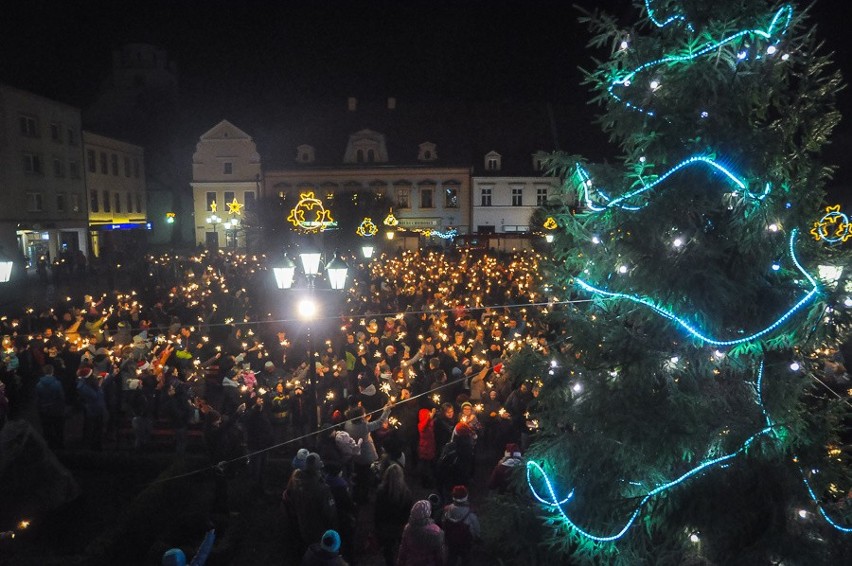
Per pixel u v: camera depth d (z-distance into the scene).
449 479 9.95
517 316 18.36
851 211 27.41
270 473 11.74
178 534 9.39
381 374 13.39
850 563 5.78
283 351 16.45
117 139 54.00
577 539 6.38
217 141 61.00
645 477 6.34
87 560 8.27
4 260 9.58
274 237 43.34
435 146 60.72
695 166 5.82
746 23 5.68
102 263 43.03
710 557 6.15
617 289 6.34
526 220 60.28
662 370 6.09
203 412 10.48
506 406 11.45
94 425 12.65
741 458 5.82
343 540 8.62
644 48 6.02
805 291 5.72
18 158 40.16
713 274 5.73
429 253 40.12
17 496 9.08
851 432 8.59
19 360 15.67
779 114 6.14
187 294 24.17
